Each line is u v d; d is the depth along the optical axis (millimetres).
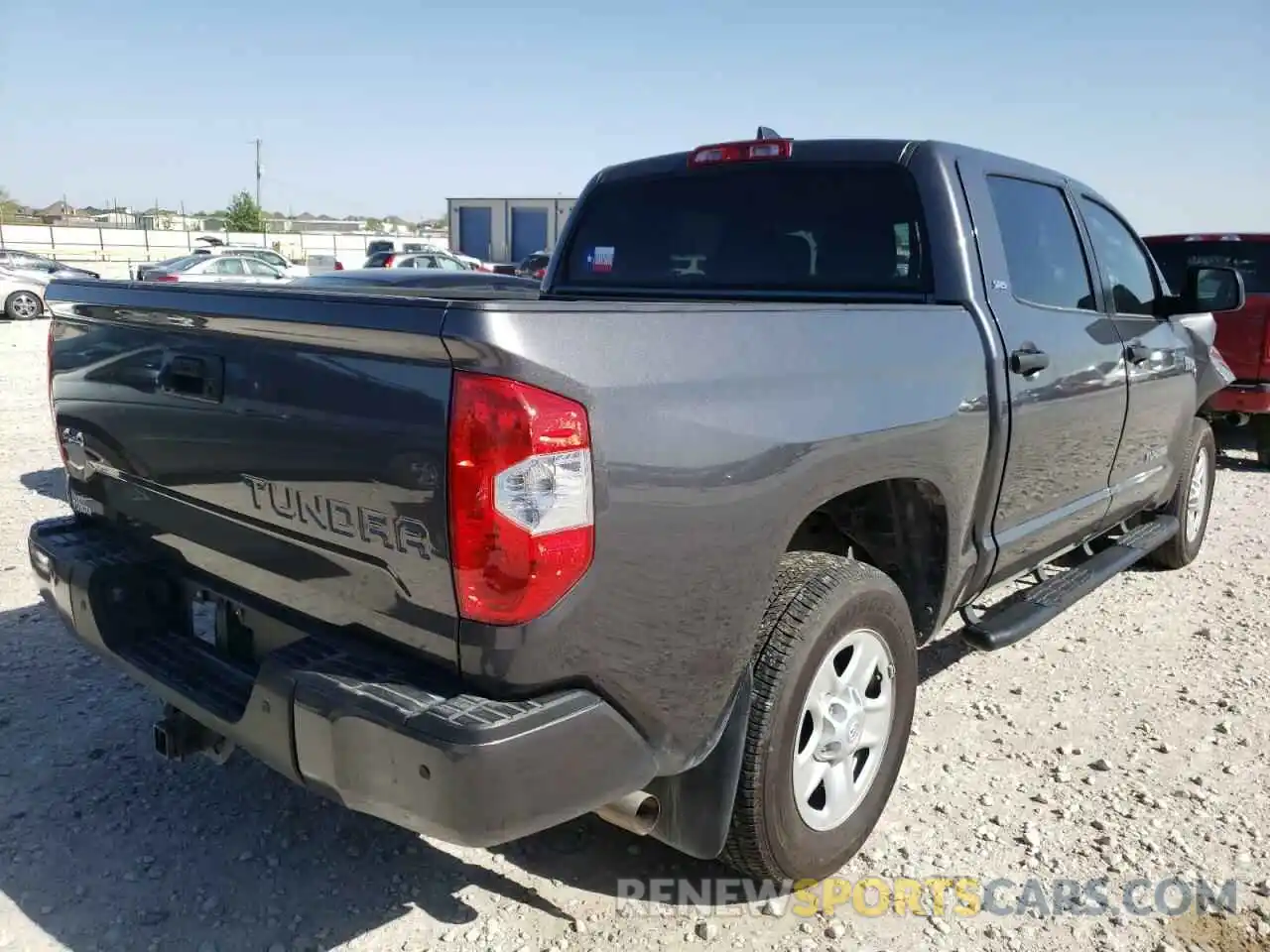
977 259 3541
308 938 2730
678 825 2672
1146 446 4887
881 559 3402
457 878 3000
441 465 2045
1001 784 3559
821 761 2877
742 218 4027
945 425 3105
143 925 2760
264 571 2572
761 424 2465
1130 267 4887
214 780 3508
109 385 2941
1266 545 6613
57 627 4746
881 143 3709
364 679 2217
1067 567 5305
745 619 2502
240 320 2387
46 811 3285
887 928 2820
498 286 7949
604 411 2127
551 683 2156
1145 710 4156
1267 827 3324
